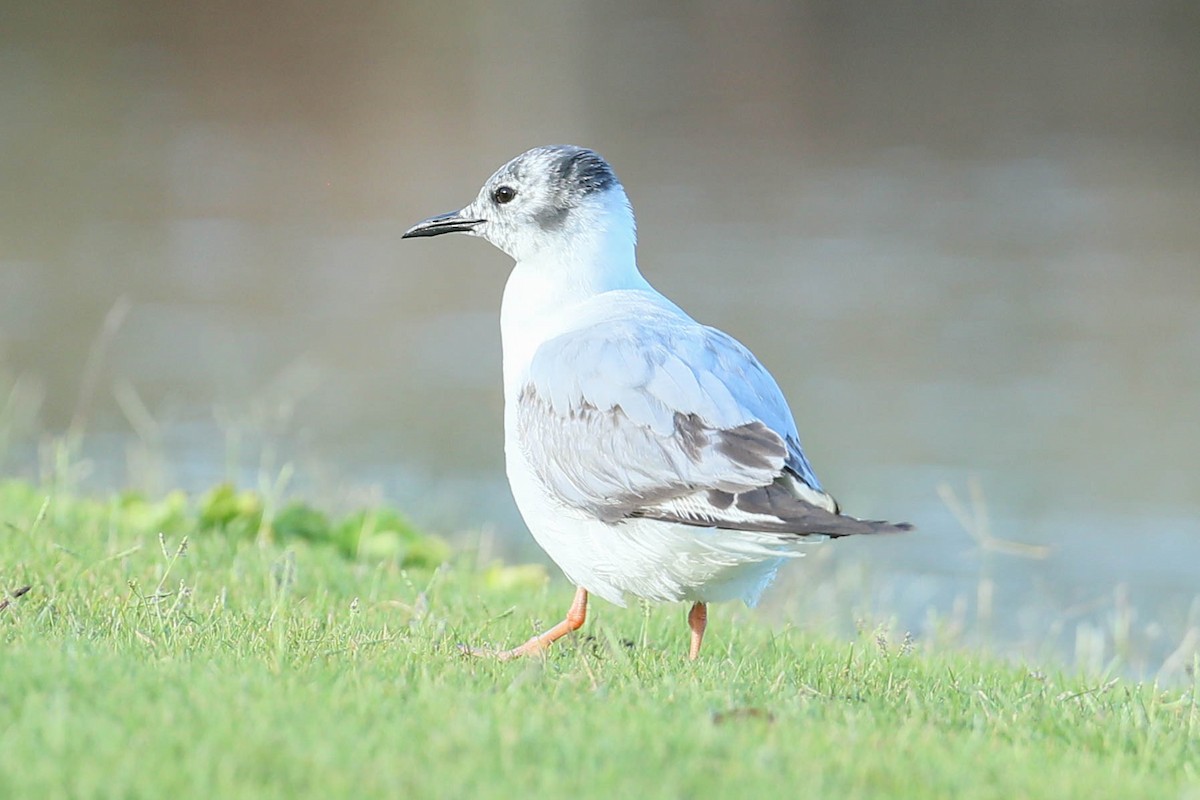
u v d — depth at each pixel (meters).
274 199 27.38
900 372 19.84
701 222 26.36
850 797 4.99
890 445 17.47
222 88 34.09
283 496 14.52
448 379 19.34
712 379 7.27
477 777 4.89
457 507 15.21
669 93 34.38
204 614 7.68
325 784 4.75
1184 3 42.00
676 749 5.32
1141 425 17.98
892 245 25.20
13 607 7.45
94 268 23.42
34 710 5.24
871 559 14.17
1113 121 32.47
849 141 31.53
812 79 35.59
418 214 26.45
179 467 15.91
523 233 8.59
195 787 4.64
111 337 20.39
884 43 38.53
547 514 7.70
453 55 37.00
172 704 5.40
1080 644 10.89
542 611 9.14
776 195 28.02
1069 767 5.62
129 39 37.81
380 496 14.77
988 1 42.41
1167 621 12.64
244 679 5.86
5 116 31.89
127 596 7.95
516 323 8.56
